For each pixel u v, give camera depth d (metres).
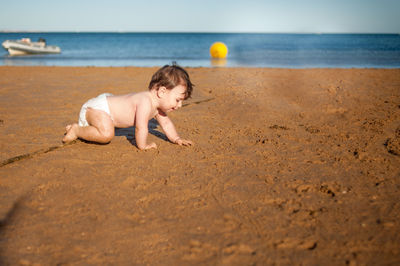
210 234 1.91
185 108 5.56
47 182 2.60
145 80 8.76
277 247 1.79
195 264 1.66
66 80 8.70
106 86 7.72
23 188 2.49
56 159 3.10
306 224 2.01
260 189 2.50
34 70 11.15
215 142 3.71
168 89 3.26
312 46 37.00
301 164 3.02
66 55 23.39
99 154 3.27
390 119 4.67
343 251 1.75
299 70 10.97
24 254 1.73
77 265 1.65
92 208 2.21
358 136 3.89
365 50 28.88
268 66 15.11
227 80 8.64
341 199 2.33
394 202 2.28
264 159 3.15
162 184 2.58
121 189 2.49
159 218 2.09
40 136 3.89
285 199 2.34
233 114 5.13
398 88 7.29
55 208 2.20
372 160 3.10
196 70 11.05
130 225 2.01
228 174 2.78
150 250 1.77
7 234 1.90
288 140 3.78
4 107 5.45
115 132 4.17
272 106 5.67
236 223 2.03
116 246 1.80
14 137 3.82
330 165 2.99
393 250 1.75
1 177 2.68
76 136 3.58
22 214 2.12
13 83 8.10
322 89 7.22
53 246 1.80
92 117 3.40
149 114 3.37
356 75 9.45
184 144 3.58
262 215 2.12
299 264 1.65
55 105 5.67
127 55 23.44
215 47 20.77
